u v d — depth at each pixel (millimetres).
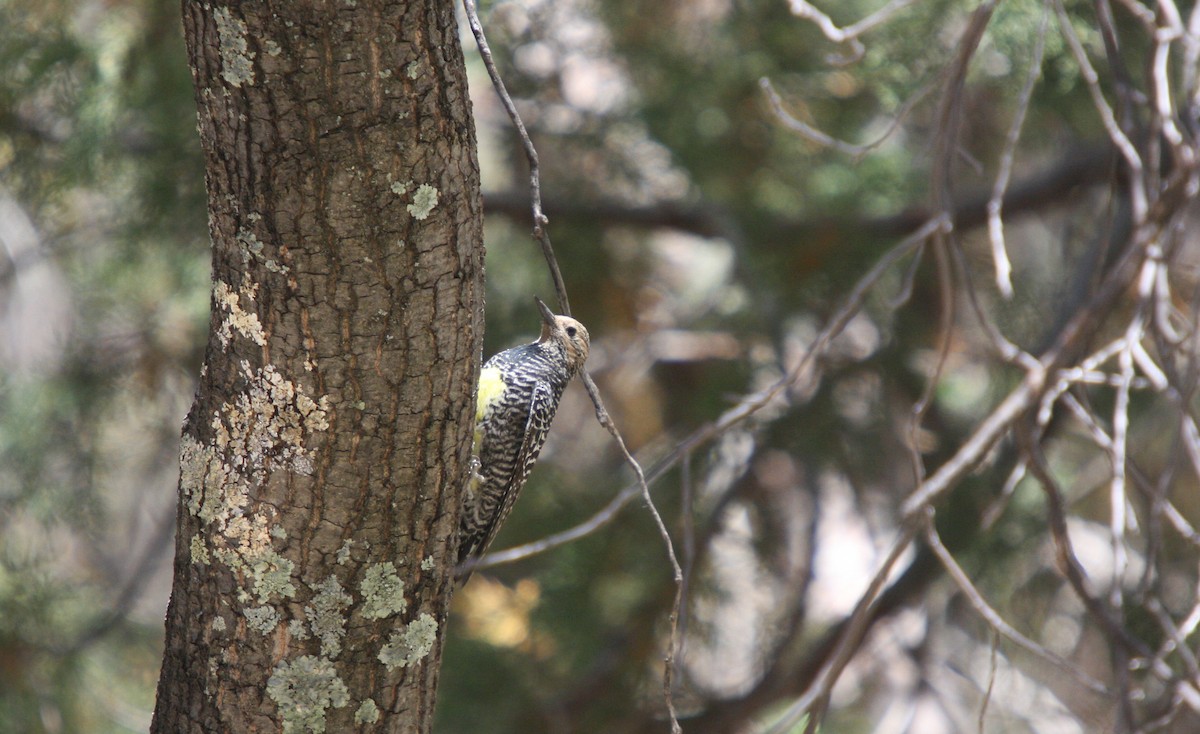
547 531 13000
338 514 4312
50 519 12570
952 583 12430
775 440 12992
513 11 12805
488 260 14531
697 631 12820
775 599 14188
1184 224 6117
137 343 13305
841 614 13102
